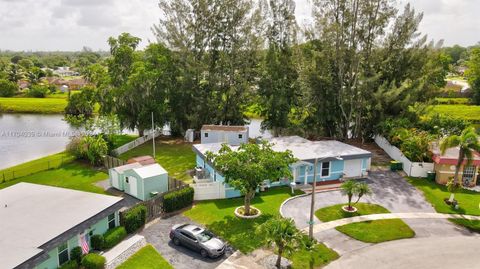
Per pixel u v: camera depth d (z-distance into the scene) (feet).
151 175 103.19
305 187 113.80
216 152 120.88
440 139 140.26
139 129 181.16
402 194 108.27
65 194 82.94
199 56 183.21
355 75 161.27
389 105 160.97
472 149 98.32
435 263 72.33
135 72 169.58
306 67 159.53
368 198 104.94
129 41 179.01
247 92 182.09
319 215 93.30
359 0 154.81
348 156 119.96
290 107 178.50
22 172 128.57
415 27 160.76
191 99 183.83
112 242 75.00
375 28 158.81
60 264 66.03
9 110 303.07
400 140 139.85
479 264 72.08
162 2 177.17
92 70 186.70
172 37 178.91
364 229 86.28
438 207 99.04
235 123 190.49
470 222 90.99
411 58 162.09
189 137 179.01
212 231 84.33
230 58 180.04
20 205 76.18
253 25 176.55
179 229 78.23
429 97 165.07
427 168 122.21
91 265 65.82
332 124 174.40
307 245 72.13
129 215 81.66
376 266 71.15
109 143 150.20
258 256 74.08
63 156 148.46
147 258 72.69
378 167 134.10
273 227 68.44
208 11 176.65
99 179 122.11
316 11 162.30
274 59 177.27
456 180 100.58
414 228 87.35
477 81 302.45
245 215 91.81
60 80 450.71
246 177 87.15
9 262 55.52
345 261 72.79
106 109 176.35
